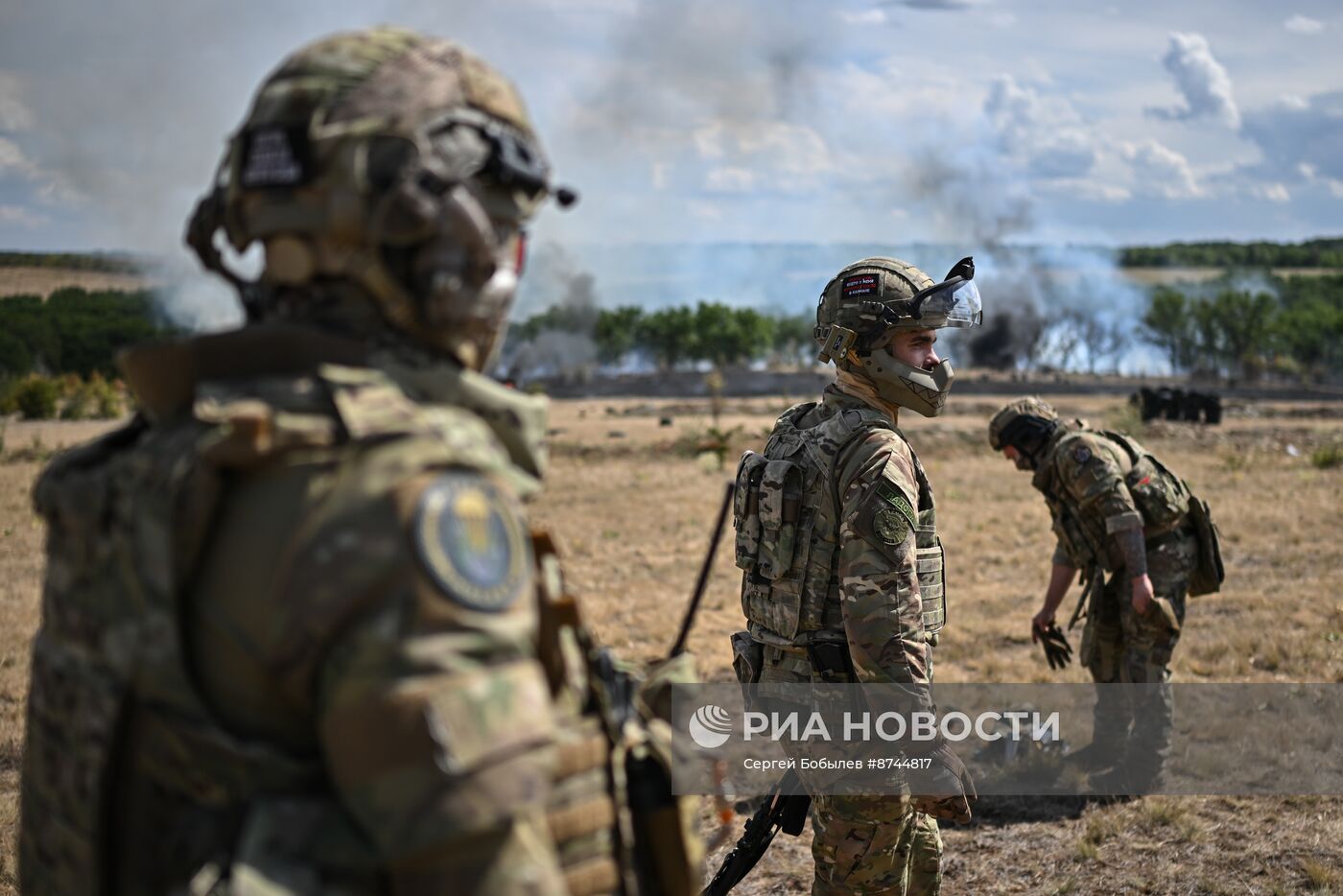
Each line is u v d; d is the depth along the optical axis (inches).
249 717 48.4
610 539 495.8
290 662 46.8
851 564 113.2
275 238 53.9
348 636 45.6
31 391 1450.5
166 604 48.4
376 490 46.8
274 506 47.4
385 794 44.3
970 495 626.8
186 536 48.4
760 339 4077.3
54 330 2768.2
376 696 44.5
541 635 55.9
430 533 46.1
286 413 48.9
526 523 51.5
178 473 48.6
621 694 61.6
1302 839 177.3
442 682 44.7
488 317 55.4
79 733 51.9
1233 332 3747.5
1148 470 199.8
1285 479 707.4
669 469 849.5
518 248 61.3
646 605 356.2
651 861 60.2
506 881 45.1
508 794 44.7
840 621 118.0
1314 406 1911.9
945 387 125.4
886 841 117.0
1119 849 175.5
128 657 49.8
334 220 51.6
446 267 53.2
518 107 59.2
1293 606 335.9
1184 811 186.9
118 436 58.8
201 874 46.0
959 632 311.3
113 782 51.0
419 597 45.5
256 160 53.0
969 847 177.5
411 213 51.6
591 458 973.8
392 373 53.1
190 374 53.8
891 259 125.5
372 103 52.6
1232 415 1681.8
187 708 48.4
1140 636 197.0
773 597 121.9
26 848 56.1
